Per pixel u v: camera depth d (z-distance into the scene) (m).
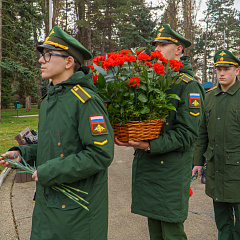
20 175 4.62
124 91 1.75
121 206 3.71
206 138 2.78
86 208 1.46
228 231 2.61
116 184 4.68
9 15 17.50
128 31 23.83
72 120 1.50
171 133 1.92
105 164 1.50
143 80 1.73
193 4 15.69
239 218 2.43
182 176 2.02
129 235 2.90
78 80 1.54
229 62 2.47
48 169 1.42
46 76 1.59
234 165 2.42
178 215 2.00
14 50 17.45
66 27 28.41
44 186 1.45
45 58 1.57
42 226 1.52
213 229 3.01
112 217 3.35
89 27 26.98
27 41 17.78
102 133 1.48
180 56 2.22
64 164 1.42
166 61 1.82
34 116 19.89
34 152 1.76
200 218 3.29
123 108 1.75
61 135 1.50
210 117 2.62
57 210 1.47
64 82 1.53
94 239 1.54
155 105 1.76
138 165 2.16
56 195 1.50
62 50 1.57
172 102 1.98
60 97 1.55
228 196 2.45
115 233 2.94
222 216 2.63
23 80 17.19
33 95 18.80
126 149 7.94
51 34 1.58
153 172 2.05
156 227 2.23
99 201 1.58
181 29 16.02
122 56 1.88
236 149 2.42
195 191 4.30
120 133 1.81
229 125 2.45
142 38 21.61
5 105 25.05
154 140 1.87
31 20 17.88
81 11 28.95
